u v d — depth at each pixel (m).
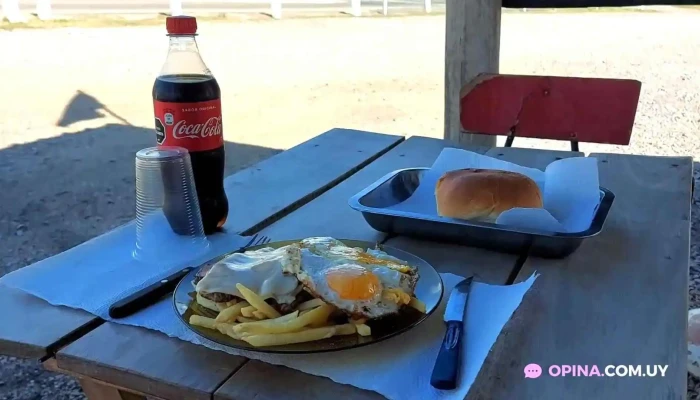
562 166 1.17
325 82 5.65
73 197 3.27
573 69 5.82
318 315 0.73
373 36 7.82
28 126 4.49
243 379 0.70
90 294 0.89
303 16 9.06
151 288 0.87
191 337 0.77
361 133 1.84
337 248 0.83
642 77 5.61
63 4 8.89
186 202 1.02
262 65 6.25
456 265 0.99
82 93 5.28
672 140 4.04
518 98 1.90
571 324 0.83
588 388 0.70
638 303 0.88
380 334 0.73
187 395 0.69
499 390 0.70
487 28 2.22
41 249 2.67
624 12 10.28
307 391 0.68
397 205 1.20
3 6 7.75
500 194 1.04
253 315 0.74
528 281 0.84
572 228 1.05
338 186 1.38
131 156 3.90
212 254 1.01
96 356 0.75
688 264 1.00
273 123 4.43
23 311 0.85
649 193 1.32
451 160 1.28
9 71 5.88
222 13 8.96
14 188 3.39
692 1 2.23
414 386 0.68
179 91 1.02
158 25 7.93
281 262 0.78
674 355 0.76
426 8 9.76
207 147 1.06
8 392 1.87
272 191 1.35
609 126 1.84
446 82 2.33
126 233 1.10
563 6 2.28
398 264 0.82
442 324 0.78
